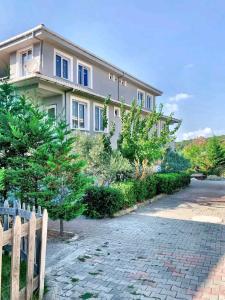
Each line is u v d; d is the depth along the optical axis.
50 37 15.04
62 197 6.91
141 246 6.59
